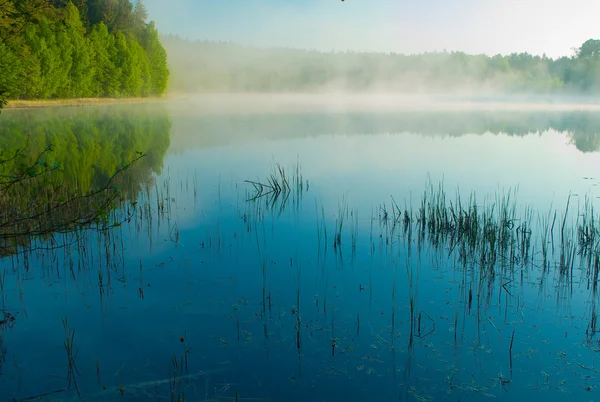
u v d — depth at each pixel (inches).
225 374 135.6
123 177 426.9
